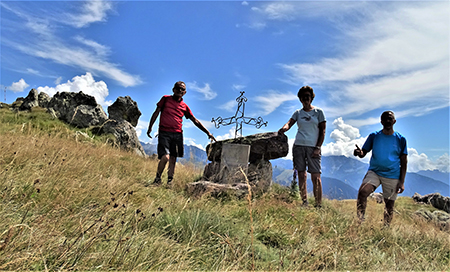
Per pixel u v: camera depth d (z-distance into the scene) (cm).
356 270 296
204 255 273
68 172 423
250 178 680
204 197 498
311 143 607
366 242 411
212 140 679
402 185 532
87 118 1784
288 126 634
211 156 786
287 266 279
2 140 538
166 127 618
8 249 186
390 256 363
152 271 209
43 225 237
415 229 517
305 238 365
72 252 203
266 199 543
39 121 1541
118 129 1777
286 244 345
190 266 239
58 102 1788
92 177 434
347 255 330
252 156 744
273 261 288
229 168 696
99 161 614
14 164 412
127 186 443
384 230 461
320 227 421
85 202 325
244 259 274
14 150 458
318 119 615
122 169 643
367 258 334
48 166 412
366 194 536
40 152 496
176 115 626
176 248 267
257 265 274
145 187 505
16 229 211
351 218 505
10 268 174
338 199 793
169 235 301
